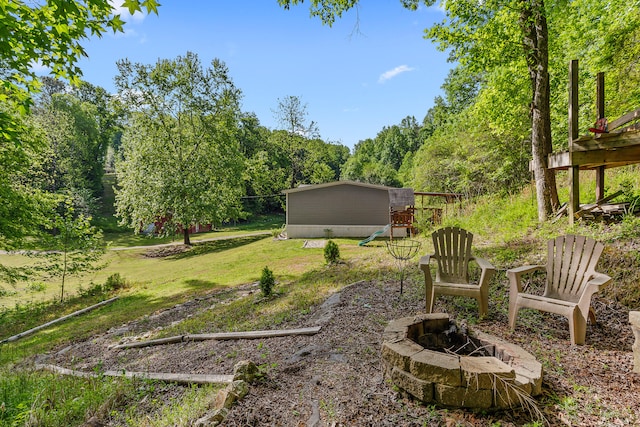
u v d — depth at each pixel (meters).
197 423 1.99
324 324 3.77
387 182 38.00
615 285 3.62
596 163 5.21
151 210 18.64
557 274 3.28
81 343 5.88
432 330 2.47
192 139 20.28
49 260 10.43
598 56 8.78
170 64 19.73
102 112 35.22
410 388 2.00
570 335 2.86
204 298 7.73
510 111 10.14
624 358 2.51
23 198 9.48
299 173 35.75
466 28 7.54
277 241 17.33
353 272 6.86
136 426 2.31
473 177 14.83
